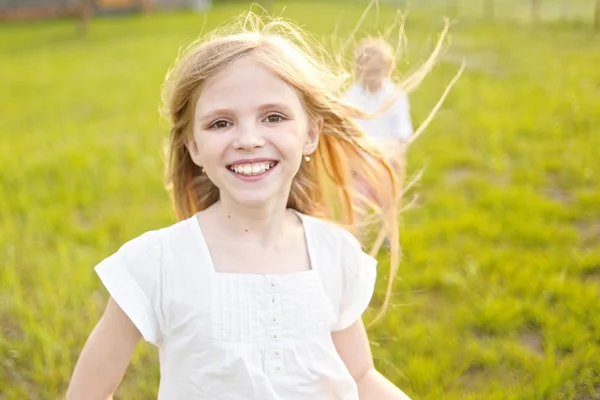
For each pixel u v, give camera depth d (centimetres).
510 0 2162
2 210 516
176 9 2480
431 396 282
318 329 170
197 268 166
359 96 378
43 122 876
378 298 358
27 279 406
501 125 716
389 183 218
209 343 162
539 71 1005
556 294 362
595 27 1467
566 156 603
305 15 1888
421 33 1442
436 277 382
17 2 2395
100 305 371
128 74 1230
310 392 166
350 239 184
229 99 160
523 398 281
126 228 491
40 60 1459
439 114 775
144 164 648
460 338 328
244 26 195
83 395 171
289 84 165
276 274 168
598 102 791
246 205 163
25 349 328
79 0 2405
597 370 297
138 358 315
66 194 559
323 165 204
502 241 438
